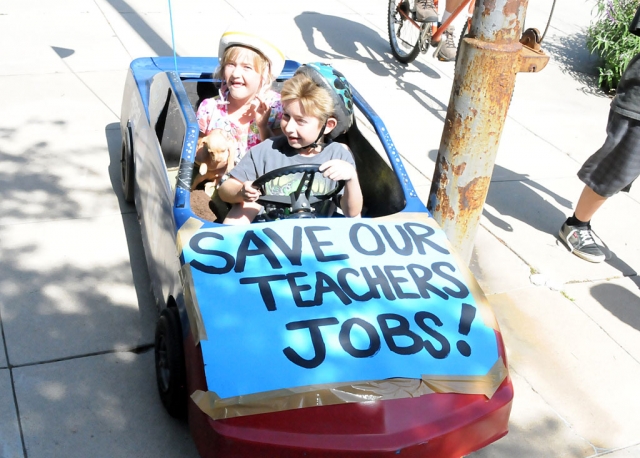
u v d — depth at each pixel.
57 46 6.94
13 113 5.68
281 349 2.56
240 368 2.49
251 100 3.90
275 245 2.98
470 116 3.64
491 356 2.75
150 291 3.98
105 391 3.30
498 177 5.88
